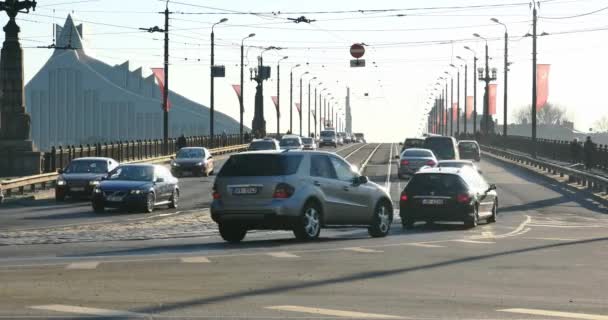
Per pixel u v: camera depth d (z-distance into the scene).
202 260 54.44
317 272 48.59
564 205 128.50
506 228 90.12
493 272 49.41
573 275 48.28
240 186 68.31
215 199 69.12
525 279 46.38
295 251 60.91
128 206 108.00
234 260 54.69
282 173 68.12
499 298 39.41
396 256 57.97
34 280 44.72
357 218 74.12
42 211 111.56
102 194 108.44
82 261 54.09
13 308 35.59
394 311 35.50
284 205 67.62
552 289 42.53
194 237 77.00
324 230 86.50
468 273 48.81
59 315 33.94
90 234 79.69
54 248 64.81
